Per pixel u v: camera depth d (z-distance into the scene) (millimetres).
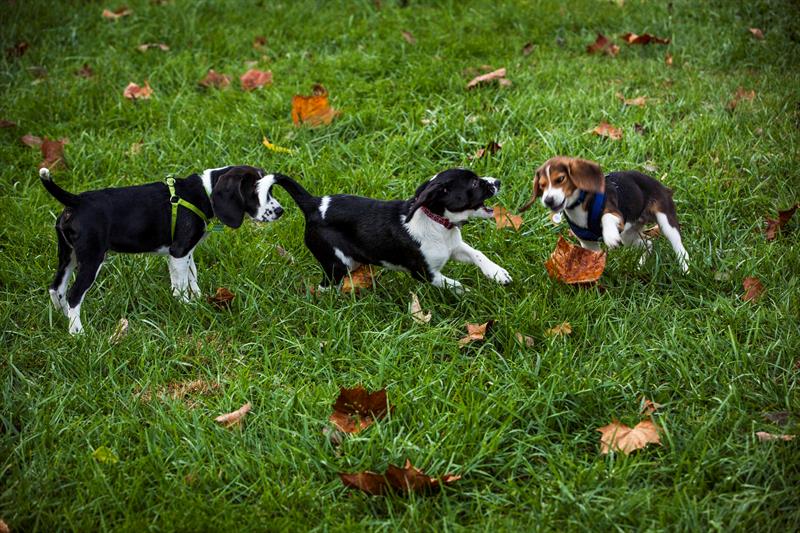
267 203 4906
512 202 5793
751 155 6078
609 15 8484
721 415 3848
